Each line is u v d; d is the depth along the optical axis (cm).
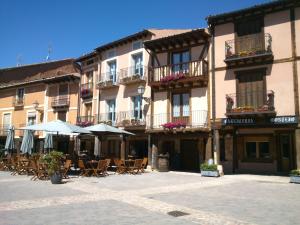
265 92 1806
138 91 2348
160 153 2292
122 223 688
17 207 850
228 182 1478
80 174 1745
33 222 689
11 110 3625
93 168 1719
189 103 2117
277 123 1725
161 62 2314
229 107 1862
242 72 1895
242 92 1891
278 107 1756
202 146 2117
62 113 3114
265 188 1276
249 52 1833
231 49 1945
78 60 2995
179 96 2195
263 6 1808
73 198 996
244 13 1897
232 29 1962
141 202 938
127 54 2566
